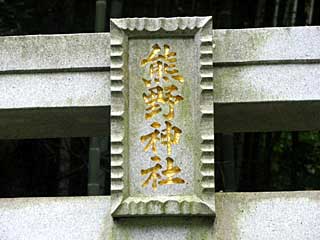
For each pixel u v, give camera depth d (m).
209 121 3.88
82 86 4.16
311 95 4.05
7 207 3.96
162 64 4.05
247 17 8.16
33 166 7.98
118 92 3.97
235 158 7.56
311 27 4.21
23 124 4.39
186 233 3.81
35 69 4.19
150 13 8.25
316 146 8.16
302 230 3.82
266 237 3.81
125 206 3.78
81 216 3.92
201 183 3.79
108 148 7.29
